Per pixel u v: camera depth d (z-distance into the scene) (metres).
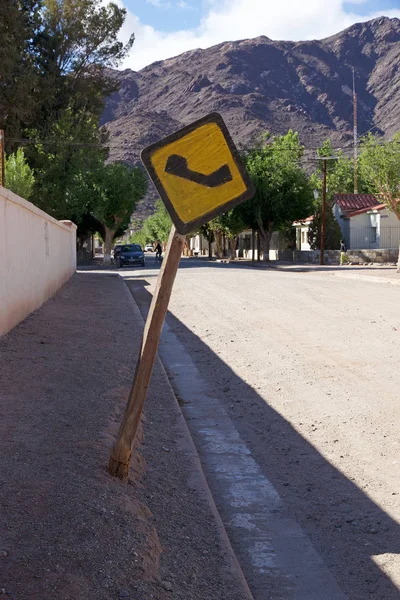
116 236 62.03
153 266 48.94
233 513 4.89
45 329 11.66
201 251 92.31
